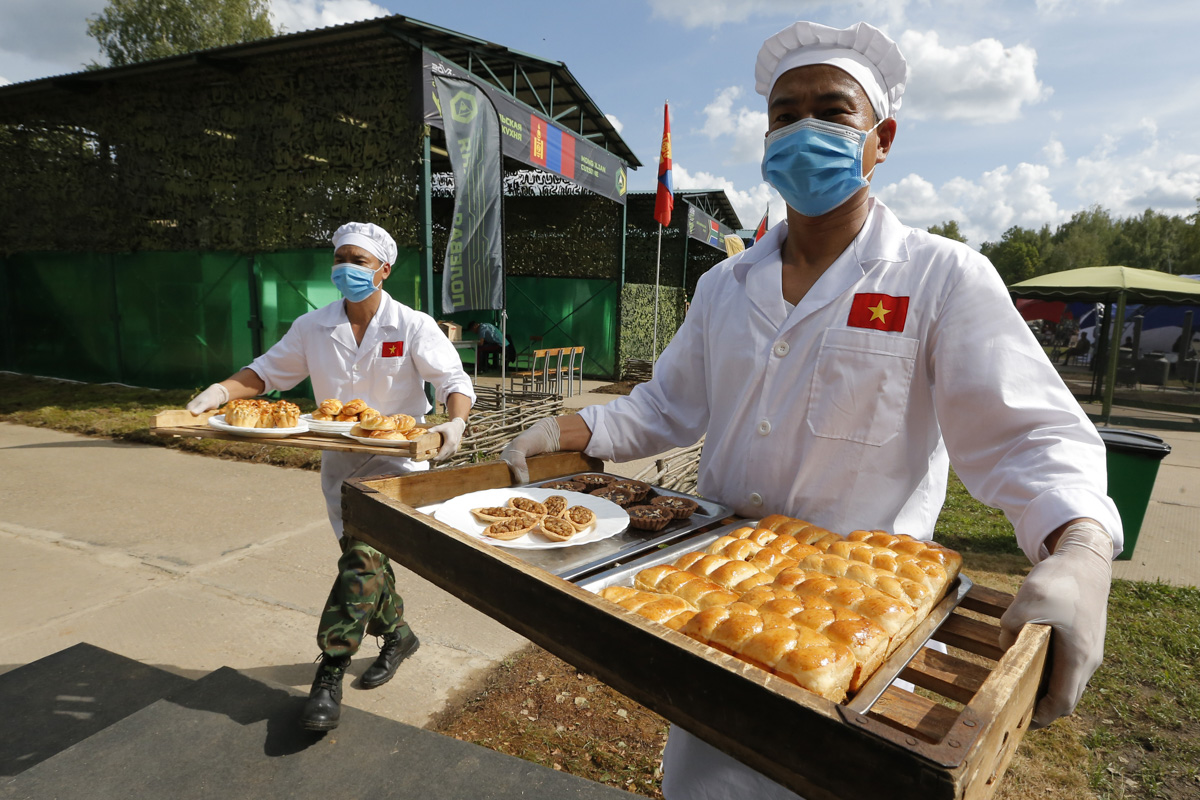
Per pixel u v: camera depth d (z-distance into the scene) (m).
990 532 5.78
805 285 1.49
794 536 1.33
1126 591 4.49
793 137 1.38
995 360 1.18
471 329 15.51
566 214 15.83
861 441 1.36
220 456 7.13
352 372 2.96
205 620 3.61
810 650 0.86
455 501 1.48
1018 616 0.83
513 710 2.89
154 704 2.61
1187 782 2.63
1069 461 1.03
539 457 1.79
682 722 0.82
